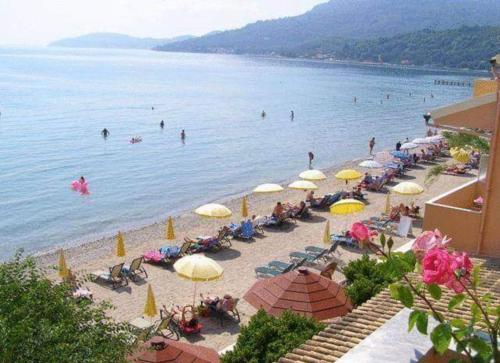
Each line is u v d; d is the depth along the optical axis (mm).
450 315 7906
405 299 4363
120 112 72312
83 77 141250
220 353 12766
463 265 4191
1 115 65438
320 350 7867
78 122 62094
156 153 46500
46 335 6875
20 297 7602
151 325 14352
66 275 17875
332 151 49219
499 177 10719
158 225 26719
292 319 10516
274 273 18734
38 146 47562
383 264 4637
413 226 24875
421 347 5520
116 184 35750
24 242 24750
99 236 25625
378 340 5672
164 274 19422
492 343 4344
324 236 22812
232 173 39719
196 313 16094
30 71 163500
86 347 7297
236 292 17859
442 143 44906
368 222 24859
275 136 56938
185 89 112625
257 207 30000
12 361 6637
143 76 154250
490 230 10984
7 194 32500
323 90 118562
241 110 78562
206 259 16297
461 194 13719
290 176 39000
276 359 9406
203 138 54438
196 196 33219
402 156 40188
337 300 12445
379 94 111250
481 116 10633
